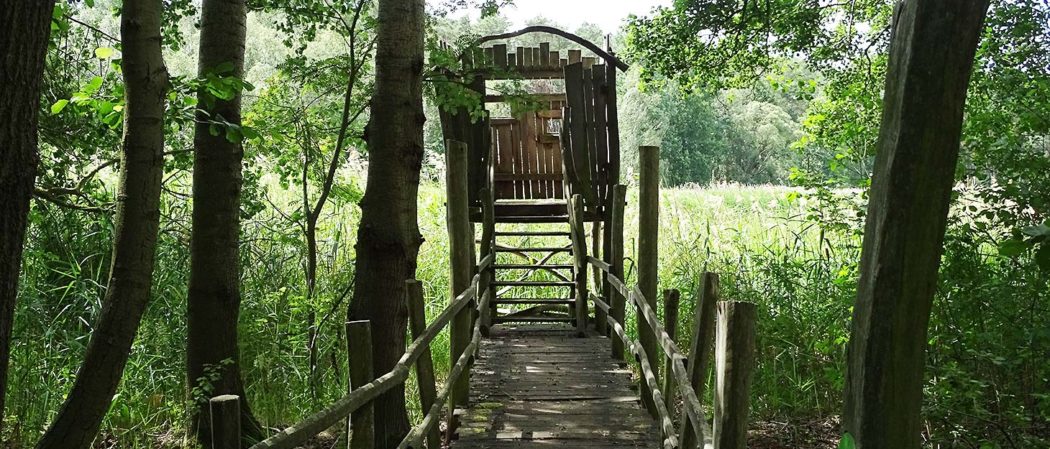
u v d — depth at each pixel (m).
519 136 10.68
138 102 4.57
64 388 6.63
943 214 3.34
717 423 3.03
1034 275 6.07
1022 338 5.86
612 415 6.40
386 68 5.89
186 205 8.46
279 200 12.16
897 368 3.37
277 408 7.38
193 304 6.15
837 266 8.99
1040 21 7.23
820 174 7.95
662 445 5.20
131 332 4.62
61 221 7.74
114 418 6.80
